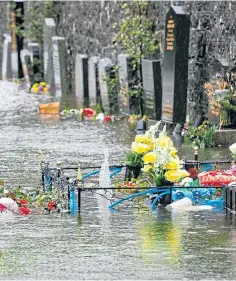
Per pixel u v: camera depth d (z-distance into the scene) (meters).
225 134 24.06
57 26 45.50
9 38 50.06
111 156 22.34
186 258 13.60
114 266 13.23
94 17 39.16
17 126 28.78
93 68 35.38
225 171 18.16
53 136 26.30
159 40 31.25
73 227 15.54
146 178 18.72
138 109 31.27
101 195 17.50
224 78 25.00
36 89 41.66
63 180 17.53
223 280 12.61
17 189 18.16
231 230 15.27
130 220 16.03
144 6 32.12
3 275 12.87
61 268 13.16
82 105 34.91
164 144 17.28
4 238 14.81
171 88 27.33
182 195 17.42
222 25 26.19
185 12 27.53
